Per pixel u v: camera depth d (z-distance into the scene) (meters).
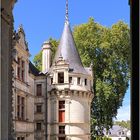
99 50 52.16
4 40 11.80
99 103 49.81
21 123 34.12
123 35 52.53
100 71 51.78
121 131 109.38
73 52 42.94
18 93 33.34
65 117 40.31
